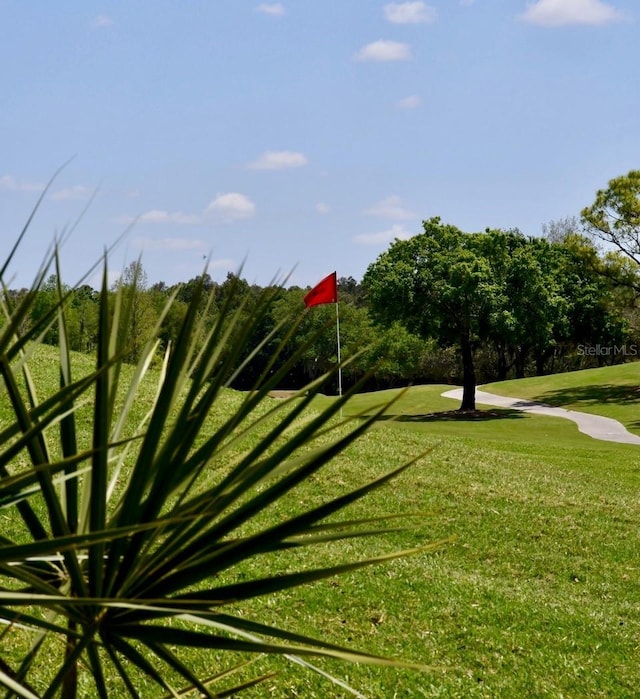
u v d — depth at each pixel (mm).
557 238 93438
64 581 2754
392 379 91875
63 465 2244
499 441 30516
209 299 3150
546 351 83875
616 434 40656
